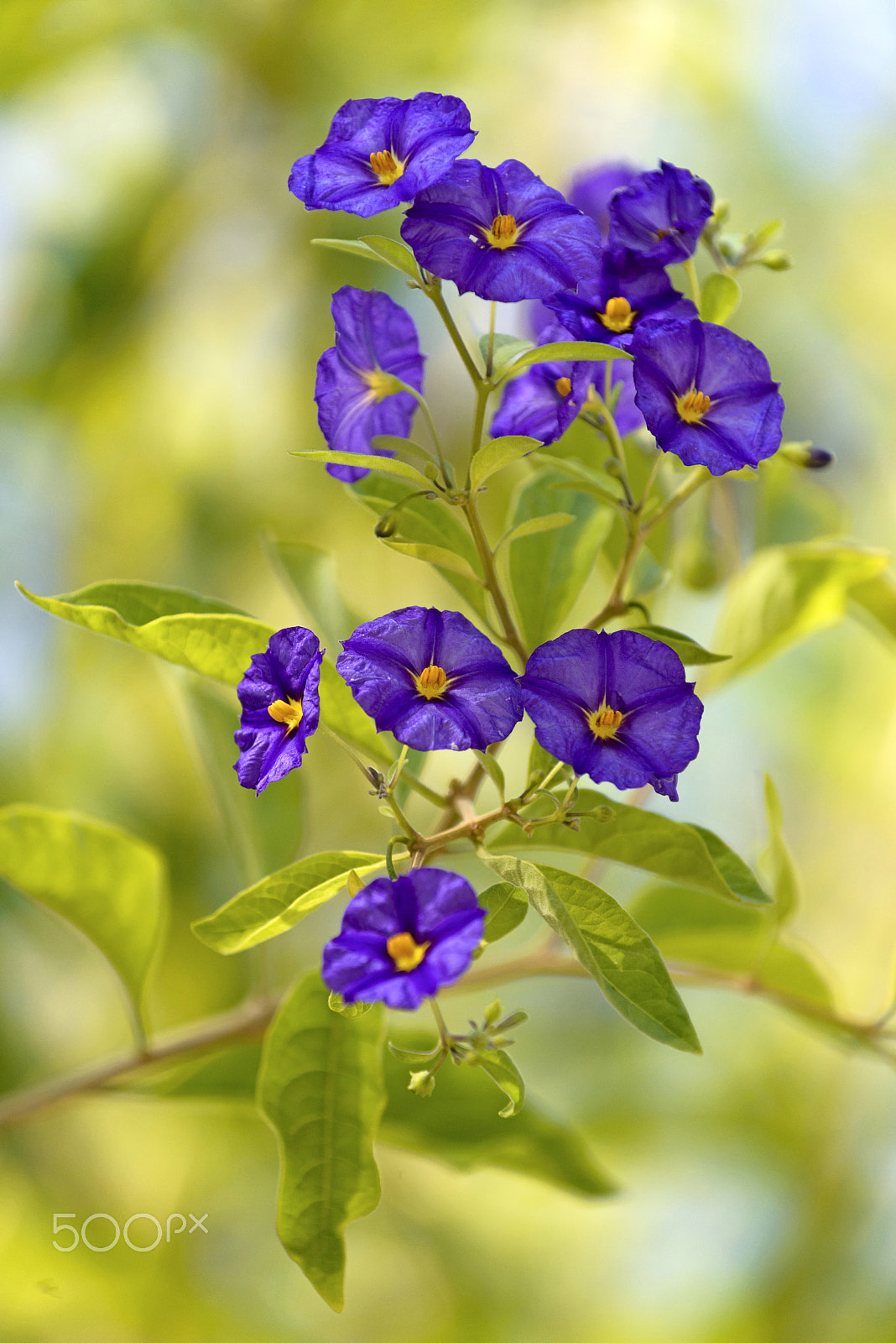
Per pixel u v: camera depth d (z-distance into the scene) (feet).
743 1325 3.29
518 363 1.87
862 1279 3.28
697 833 1.97
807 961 2.21
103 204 3.52
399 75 3.56
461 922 1.78
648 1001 1.86
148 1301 2.95
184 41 3.50
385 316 1.98
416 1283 3.43
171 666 2.24
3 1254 2.85
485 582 1.93
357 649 1.84
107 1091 2.18
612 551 2.20
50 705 3.47
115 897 2.17
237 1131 3.28
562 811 1.87
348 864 1.90
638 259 1.91
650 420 1.87
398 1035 2.21
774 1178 3.50
